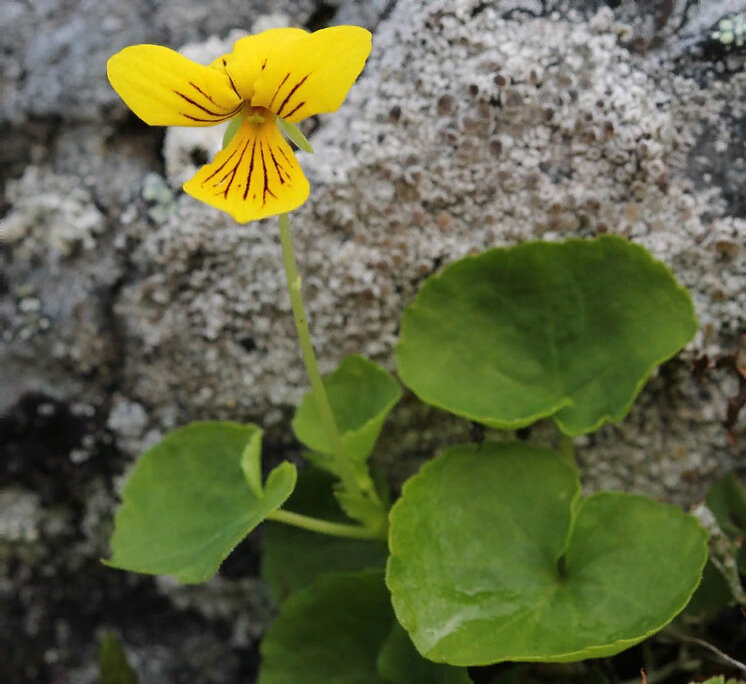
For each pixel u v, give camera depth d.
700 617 0.24
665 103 0.24
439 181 0.24
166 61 0.22
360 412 0.24
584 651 0.22
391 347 0.25
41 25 0.25
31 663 0.26
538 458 0.24
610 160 0.24
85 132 0.25
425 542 0.23
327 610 0.24
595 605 0.23
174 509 0.24
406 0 0.24
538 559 0.23
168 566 0.23
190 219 0.25
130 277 0.25
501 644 0.23
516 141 0.24
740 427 0.25
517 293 0.24
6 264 0.25
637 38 0.24
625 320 0.24
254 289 0.25
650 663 0.25
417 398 0.25
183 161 0.25
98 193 0.25
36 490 0.26
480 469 0.24
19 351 0.25
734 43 0.24
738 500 0.24
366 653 0.24
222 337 0.25
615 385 0.24
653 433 0.25
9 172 0.25
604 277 0.24
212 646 0.26
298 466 0.25
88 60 0.25
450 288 0.24
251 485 0.23
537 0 0.24
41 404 0.25
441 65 0.24
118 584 0.26
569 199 0.24
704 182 0.24
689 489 0.25
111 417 0.25
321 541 0.25
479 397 0.24
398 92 0.24
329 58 0.22
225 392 0.25
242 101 0.22
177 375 0.25
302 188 0.22
